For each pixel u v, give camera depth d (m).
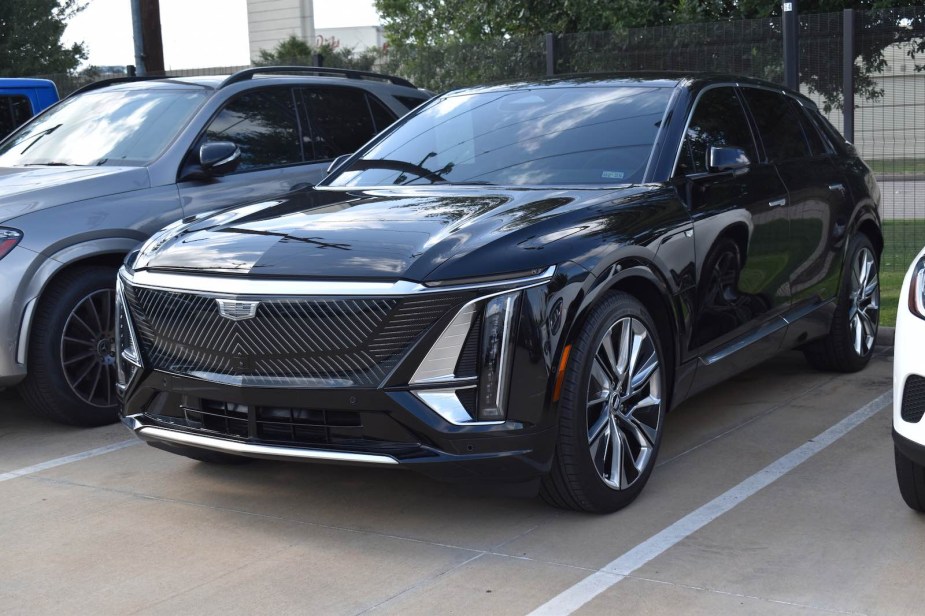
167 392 3.96
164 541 3.87
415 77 10.80
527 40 10.07
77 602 3.36
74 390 5.46
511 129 4.99
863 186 6.20
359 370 3.56
